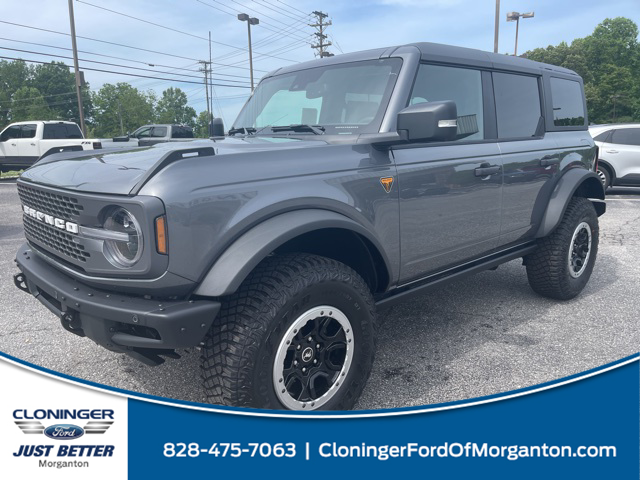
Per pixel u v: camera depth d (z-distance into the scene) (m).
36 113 95.38
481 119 3.69
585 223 4.54
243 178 2.34
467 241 3.54
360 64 3.37
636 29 84.12
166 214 2.11
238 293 2.36
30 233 2.98
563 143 4.48
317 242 2.91
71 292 2.39
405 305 4.54
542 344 3.68
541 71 4.39
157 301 2.21
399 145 3.05
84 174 2.47
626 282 5.18
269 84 3.89
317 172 2.61
